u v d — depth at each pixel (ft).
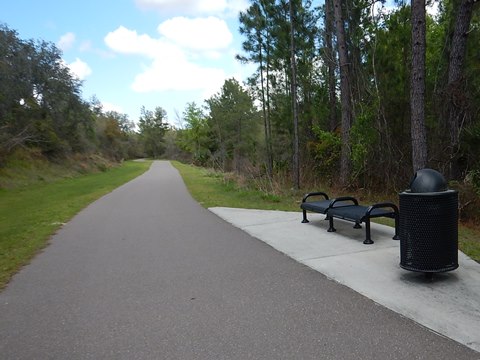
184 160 249.34
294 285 15.26
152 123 387.34
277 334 11.32
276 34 58.59
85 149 163.02
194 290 15.24
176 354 10.48
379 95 42.04
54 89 139.23
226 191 55.31
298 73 62.39
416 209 14.48
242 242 23.02
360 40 47.91
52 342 11.41
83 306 14.10
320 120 62.85
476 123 33.04
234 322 12.22
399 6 42.55
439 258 14.42
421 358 9.75
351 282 15.23
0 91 103.81
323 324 11.80
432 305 12.72
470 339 10.55
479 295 13.39
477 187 30.12
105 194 59.52
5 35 110.63
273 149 70.95
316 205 26.00
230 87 145.28
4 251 23.18
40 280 17.37
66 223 32.94
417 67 30.58
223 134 143.95
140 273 17.78
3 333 12.10
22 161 104.27
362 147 42.27
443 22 43.16
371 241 21.06
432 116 37.27
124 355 10.53
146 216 35.06
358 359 9.83
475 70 35.01
